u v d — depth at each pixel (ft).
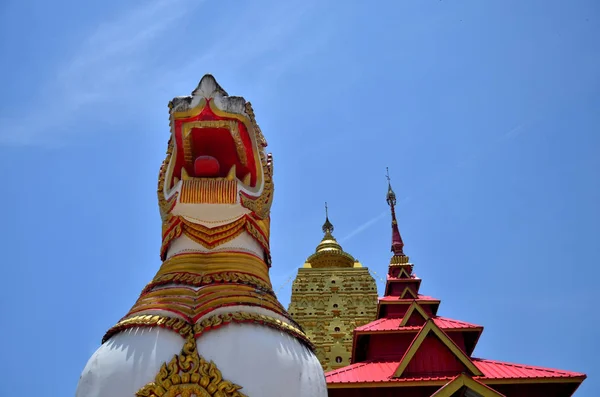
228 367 30.17
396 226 96.68
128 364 30.22
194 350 30.48
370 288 105.70
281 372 31.19
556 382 56.65
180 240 37.88
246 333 31.81
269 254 40.65
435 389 56.95
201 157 39.52
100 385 29.96
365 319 100.89
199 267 36.11
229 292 33.86
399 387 56.75
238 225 37.78
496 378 56.80
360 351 71.92
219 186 38.24
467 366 58.34
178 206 37.70
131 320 32.48
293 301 103.40
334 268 109.50
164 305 32.91
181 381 29.37
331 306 102.53
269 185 41.01
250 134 40.65
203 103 38.75
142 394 28.91
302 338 35.01
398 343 68.90
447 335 61.36
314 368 33.71
